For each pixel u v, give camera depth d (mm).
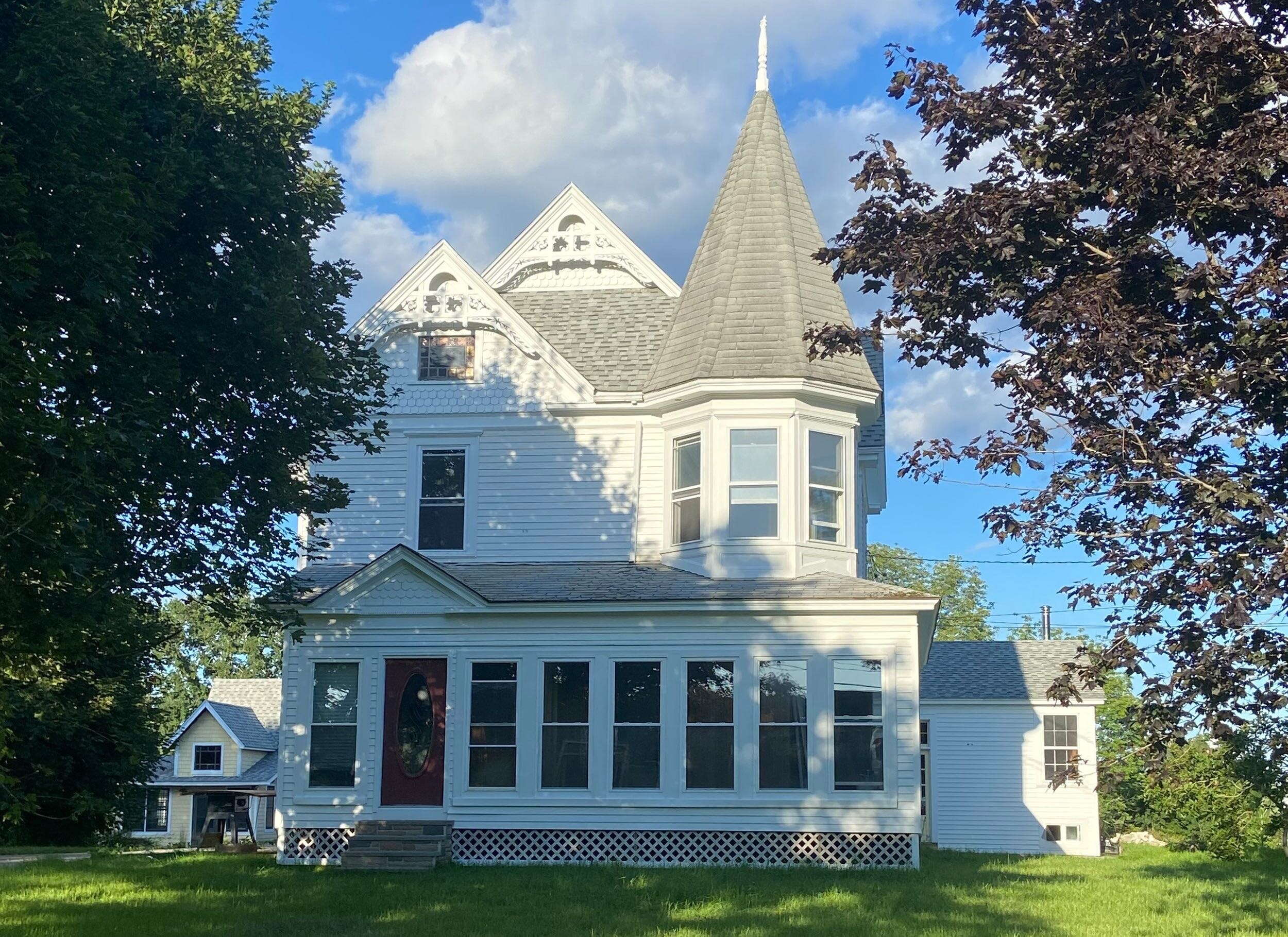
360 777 22109
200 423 18109
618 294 28469
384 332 26031
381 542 25516
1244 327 9367
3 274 13016
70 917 14711
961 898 17047
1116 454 9789
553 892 17219
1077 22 10609
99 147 15320
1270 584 8789
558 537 25156
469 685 22219
